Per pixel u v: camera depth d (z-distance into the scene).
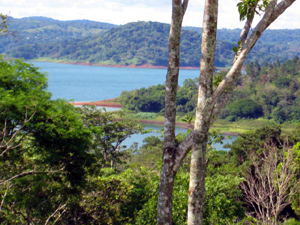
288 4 4.93
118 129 32.41
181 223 11.18
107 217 14.29
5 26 10.72
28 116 12.19
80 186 13.91
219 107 5.18
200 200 4.88
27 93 13.75
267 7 4.91
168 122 5.75
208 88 4.84
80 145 13.77
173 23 5.75
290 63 152.88
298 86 124.06
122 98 142.12
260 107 112.94
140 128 32.91
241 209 12.42
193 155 4.91
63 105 14.89
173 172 5.66
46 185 12.66
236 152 34.09
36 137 13.24
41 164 13.15
